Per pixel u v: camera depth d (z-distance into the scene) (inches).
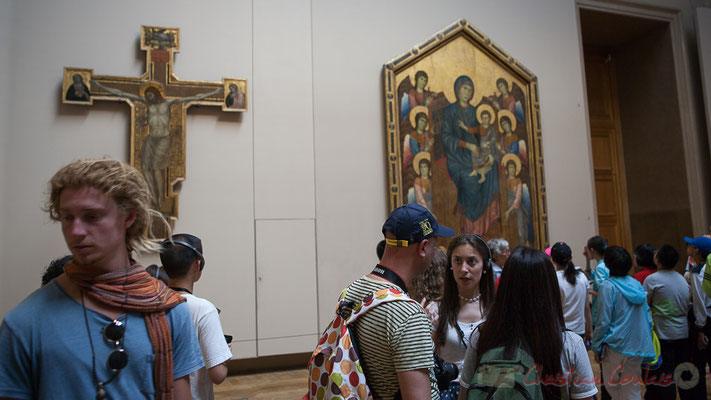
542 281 79.4
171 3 283.9
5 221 244.5
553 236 351.3
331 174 304.5
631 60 462.9
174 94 273.3
